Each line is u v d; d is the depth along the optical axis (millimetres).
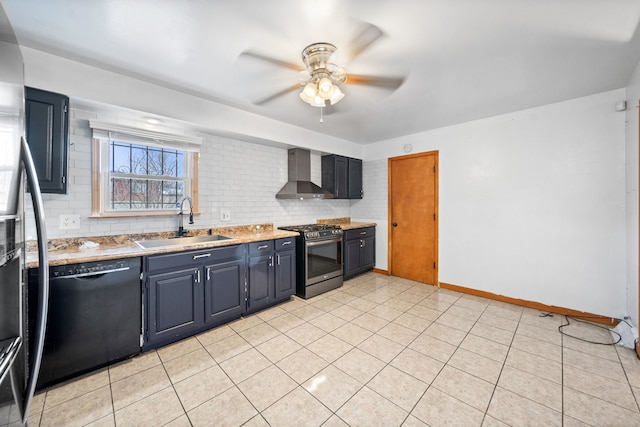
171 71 2051
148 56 1847
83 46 1728
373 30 1576
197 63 1938
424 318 2734
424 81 2246
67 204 2139
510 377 1813
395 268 4289
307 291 3291
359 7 1383
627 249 2432
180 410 1535
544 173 2869
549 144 2828
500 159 3150
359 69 2029
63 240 2111
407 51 1794
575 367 1916
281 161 3729
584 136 2635
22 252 1009
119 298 1919
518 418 1470
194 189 2844
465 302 3166
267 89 2367
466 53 1826
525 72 2111
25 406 1015
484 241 3307
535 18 1482
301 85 2182
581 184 2670
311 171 4168
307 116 3113
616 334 2344
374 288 3697
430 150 3766
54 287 1672
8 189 894
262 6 1372
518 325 2572
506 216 3131
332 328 2521
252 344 2238
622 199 2473
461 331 2459
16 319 991
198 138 2758
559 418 1466
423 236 3928
